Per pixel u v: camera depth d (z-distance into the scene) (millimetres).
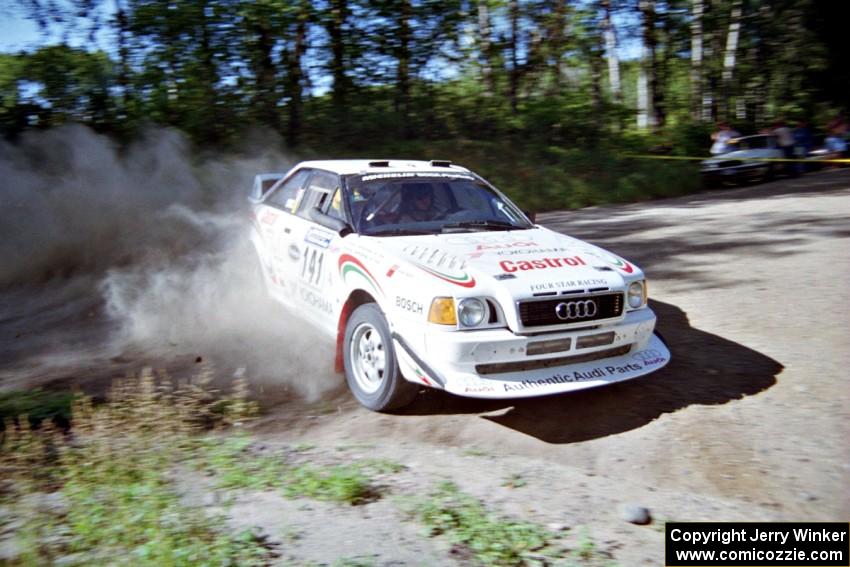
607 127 21625
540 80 22375
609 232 11711
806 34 29875
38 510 3568
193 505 3629
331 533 3408
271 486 3910
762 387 5199
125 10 15664
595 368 4801
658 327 6613
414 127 19141
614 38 25016
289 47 17516
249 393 5457
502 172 17172
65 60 15359
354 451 4461
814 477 4012
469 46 20859
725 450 4359
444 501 3748
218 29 16031
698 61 28875
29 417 4742
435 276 4660
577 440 4625
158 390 5445
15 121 14656
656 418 4848
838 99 31594
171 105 16062
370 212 5652
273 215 6891
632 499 3867
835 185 16859
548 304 4578
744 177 19109
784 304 7004
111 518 3438
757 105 31250
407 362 4672
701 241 10320
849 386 5090
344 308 5371
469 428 4824
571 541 3396
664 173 18297
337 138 17391
